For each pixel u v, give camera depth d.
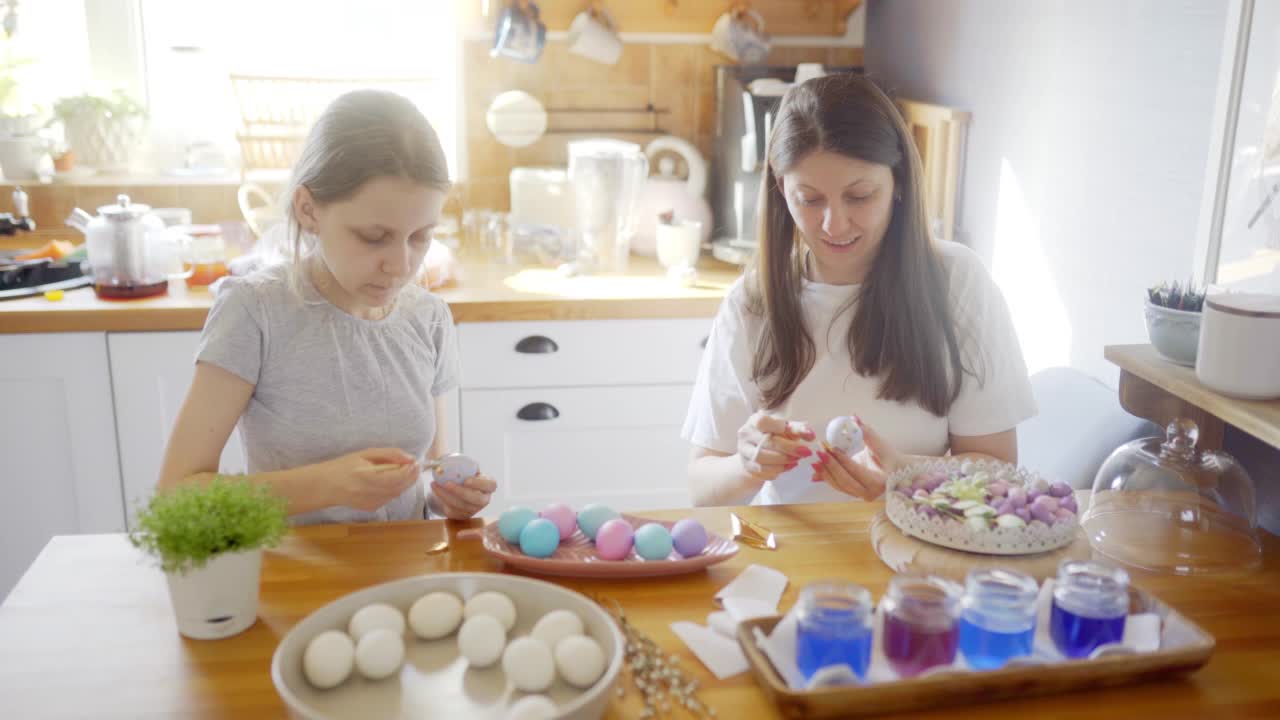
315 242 1.50
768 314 1.69
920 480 1.41
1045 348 2.14
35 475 2.49
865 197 1.53
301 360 1.48
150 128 3.17
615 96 3.12
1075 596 1.09
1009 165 2.26
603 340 2.60
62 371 2.43
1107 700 1.05
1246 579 1.29
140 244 2.50
